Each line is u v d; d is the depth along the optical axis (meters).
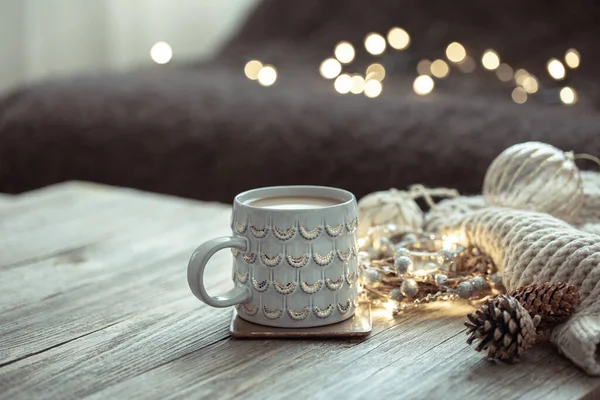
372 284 0.85
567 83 2.07
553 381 0.71
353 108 1.77
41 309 0.85
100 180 1.89
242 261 0.80
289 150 1.70
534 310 0.75
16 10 2.90
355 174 1.63
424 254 0.85
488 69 2.30
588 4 2.36
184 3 3.35
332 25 2.62
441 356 0.75
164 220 1.12
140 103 1.90
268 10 2.72
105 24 3.19
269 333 0.78
